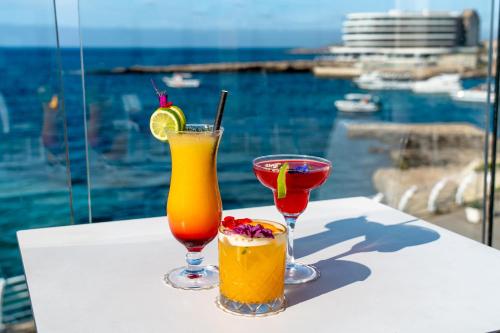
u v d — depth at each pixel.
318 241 1.21
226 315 0.88
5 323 2.93
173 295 0.95
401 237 1.23
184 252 1.14
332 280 1.01
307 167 1.02
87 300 0.93
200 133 0.97
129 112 13.95
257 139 15.44
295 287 0.98
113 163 11.92
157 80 14.66
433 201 13.98
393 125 15.02
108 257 1.12
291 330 0.83
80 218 11.02
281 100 15.84
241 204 12.80
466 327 0.85
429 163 14.09
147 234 1.25
